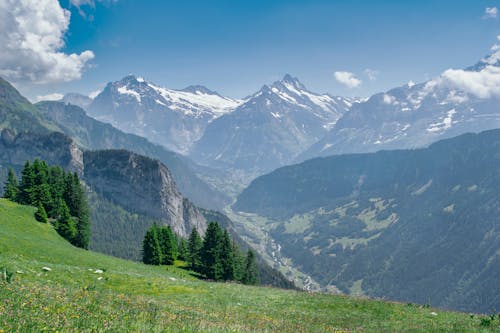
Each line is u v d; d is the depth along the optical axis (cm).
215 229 9838
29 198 10488
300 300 4159
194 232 10950
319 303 4016
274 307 3731
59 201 10369
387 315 3516
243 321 2497
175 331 1659
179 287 4319
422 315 3525
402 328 2961
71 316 1597
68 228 9619
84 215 10712
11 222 8244
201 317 2294
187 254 11756
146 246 10100
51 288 2331
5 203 9344
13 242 5941
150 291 3891
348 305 3928
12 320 1393
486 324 3088
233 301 3859
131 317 1814
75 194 11256
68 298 2033
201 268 9981
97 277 3959
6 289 1919
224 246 9944
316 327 2669
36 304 1705
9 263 3341
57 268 3894
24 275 3100
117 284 3962
